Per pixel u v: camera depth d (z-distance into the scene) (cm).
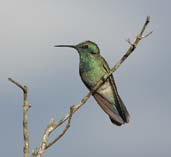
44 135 753
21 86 739
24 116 736
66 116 776
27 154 723
